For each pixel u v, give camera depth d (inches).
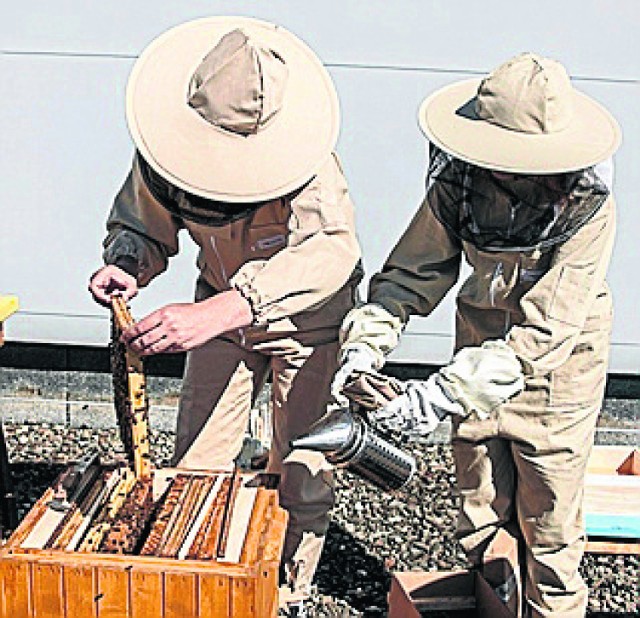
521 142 117.0
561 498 143.6
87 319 230.5
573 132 119.7
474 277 139.1
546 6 210.7
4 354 233.3
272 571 110.8
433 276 137.9
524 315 128.2
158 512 122.0
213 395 155.8
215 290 156.5
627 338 224.5
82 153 221.8
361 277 152.3
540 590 149.9
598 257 126.6
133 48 216.2
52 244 226.8
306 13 213.5
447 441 230.2
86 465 128.6
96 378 233.5
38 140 221.5
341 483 213.8
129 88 130.3
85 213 225.1
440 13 212.2
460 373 120.7
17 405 236.2
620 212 218.7
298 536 156.5
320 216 137.1
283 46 135.9
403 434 121.7
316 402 152.1
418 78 215.5
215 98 124.7
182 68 131.3
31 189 224.2
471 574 156.3
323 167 138.5
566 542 146.9
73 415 235.6
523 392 139.3
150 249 151.6
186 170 125.2
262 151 126.0
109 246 151.0
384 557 188.9
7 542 112.3
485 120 120.6
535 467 142.6
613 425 228.8
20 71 217.6
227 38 128.4
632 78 212.5
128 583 107.3
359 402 121.2
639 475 193.3
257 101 124.2
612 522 175.8
